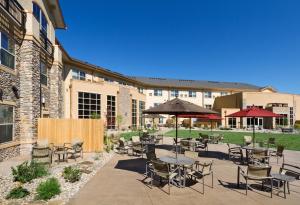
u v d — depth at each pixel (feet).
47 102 61.93
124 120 123.34
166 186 26.61
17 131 45.27
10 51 42.86
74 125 51.13
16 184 26.89
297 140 82.28
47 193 22.62
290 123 174.29
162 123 183.93
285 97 174.60
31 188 25.63
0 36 39.09
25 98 47.03
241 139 83.92
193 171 28.50
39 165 31.48
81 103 99.09
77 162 39.37
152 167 27.66
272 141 56.03
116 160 41.45
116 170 33.81
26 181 27.78
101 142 51.21
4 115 40.50
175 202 21.98
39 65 52.31
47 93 61.93
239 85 237.66
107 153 49.03
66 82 95.14
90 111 103.14
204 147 52.54
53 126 50.88
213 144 67.82
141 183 27.55
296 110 177.37
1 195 23.38
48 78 63.93
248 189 26.05
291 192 25.46
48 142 47.37
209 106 198.59
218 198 23.22
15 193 22.91
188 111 29.94
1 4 37.01
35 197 22.63
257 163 37.24
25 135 46.73
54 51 66.64
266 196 24.03
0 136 39.09
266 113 42.29
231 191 25.35
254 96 166.30
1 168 34.58
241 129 149.28
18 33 45.29
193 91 194.80
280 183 26.73
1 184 26.86
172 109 30.55
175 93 190.39
